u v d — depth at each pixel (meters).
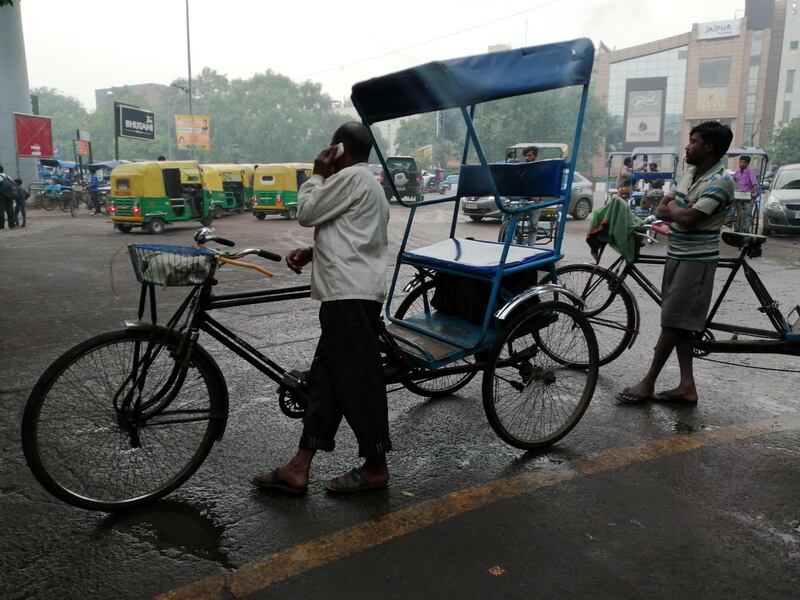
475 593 2.21
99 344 2.66
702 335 4.00
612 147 66.50
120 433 2.81
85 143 27.67
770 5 64.44
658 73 66.19
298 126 68.38
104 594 2.21
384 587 2.25
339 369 2.74
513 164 3.49
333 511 2.75
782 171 14.93
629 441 3.46
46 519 2.67
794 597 2.20
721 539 2.55
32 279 8.30
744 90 63.09
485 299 3.45
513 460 3.25
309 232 14.92
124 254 10.81
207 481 3.01
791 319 3.98
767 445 3.41
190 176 15.42
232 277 8.55
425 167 50.47
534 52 3.07
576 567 2.36
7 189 15.48
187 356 2.80
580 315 3.46
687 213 3.59
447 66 2.83
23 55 21.30
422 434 3.57
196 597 2.20
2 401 3.97
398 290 7.28
